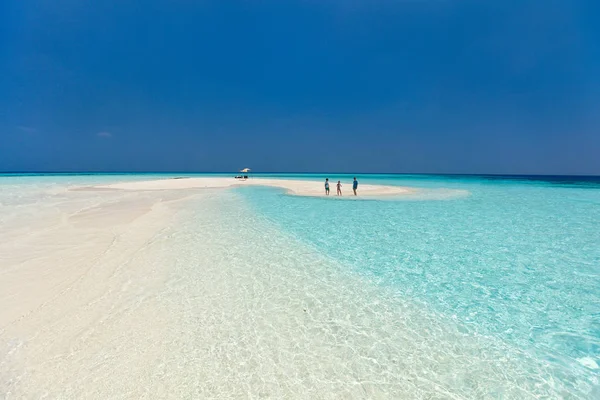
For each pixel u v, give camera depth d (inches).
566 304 244.7
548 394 151.0
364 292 262.8
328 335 198.7
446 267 324.8
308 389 152.2
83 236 409.7
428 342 193.0
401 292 263.9
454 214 653.3
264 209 703.1
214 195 1016.9
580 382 159.3
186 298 244.1
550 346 190.2
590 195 1098.1
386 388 153.8
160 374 159.0
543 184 1959.9
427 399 147.3
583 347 189.2
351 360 174.9
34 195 946.7
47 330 193.8
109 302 233.1
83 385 149.8
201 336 193.6
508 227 519.2
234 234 448.8
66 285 258.8
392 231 485.1
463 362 174.9
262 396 146.8
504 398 148.6
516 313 230.2
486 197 1014.4
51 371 158.6
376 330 205.6
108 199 847.1
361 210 703.1
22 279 268.1
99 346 179.8
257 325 208.4
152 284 267.9
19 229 445.4
